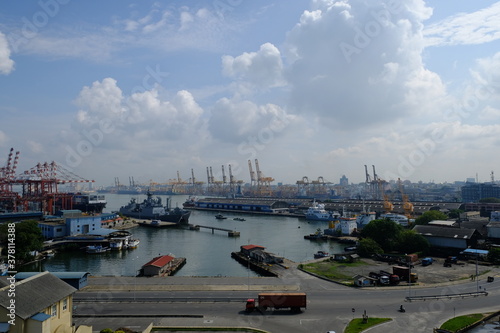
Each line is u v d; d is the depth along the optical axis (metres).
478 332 52.94
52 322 44.03
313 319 57.03
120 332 48.00
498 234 119.19
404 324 54.62
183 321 56.19
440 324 54.53
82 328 46.19
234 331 52.38
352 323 54.97
